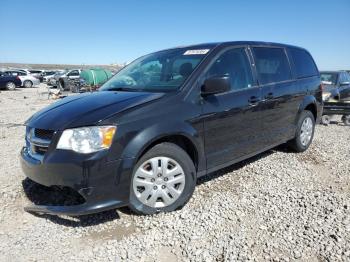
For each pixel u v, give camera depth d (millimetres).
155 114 3676
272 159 5797
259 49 5266
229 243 3219
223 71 4484
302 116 6102
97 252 3174
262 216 3729
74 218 3801
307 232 3361
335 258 2953
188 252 3105
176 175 3855
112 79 5113
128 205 3623
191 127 3928
